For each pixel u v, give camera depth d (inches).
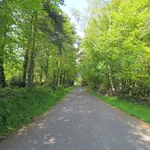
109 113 424.8
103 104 614.5
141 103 616.7
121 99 756.6
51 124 303.3
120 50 620.7
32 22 464.1
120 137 233.8
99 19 980.6
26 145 202.8
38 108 441.1
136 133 256.1
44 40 645.3
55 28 652.1
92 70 1045.2
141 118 370.0
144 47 526.3
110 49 674.8
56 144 204.5
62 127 281.9
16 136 238.2
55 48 938.1
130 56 577.6
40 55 960.3
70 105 560.1
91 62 1055.0
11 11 304.7
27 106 399.2
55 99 683.4
